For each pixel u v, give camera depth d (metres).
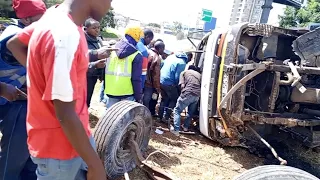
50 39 1.43
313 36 4.19
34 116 1.63
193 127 6.07
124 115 3.42
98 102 6.96
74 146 1.49
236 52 4.17
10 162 2.49
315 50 4.23
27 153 2.51
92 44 4.66
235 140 4.64
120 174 3.57
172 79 5.94
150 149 4.64
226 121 4.39
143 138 3.95
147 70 5.84
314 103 4.57
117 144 3.40
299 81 4.24
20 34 2.14
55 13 1.53
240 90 4.15
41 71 1.50
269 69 4.01
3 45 2.38
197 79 5.33
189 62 6.36
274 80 4.20
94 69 4.56
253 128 4.93
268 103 4.39
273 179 2.19
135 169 3.85
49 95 1.42
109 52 4.23
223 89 4.29
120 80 4.23
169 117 6.11
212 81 4.53
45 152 1.64
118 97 4.28
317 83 4.75
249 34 4.34
